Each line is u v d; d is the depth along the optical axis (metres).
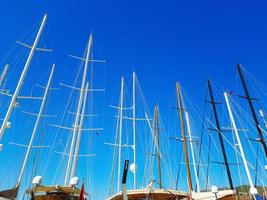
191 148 36.16
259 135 32.28
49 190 19.69
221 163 34.53
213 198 22.62
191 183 27.81
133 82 39.81
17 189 18.97
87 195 20.86
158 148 35.97
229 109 32.84
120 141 35.78
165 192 23.27
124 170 10.75
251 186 26.83
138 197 23.67
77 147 30.33
